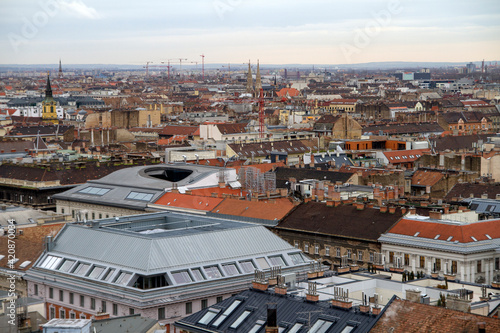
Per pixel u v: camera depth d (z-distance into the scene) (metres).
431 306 108.81
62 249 167.25
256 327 120.12
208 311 128.50
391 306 111.38
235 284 155.38
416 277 151.75
